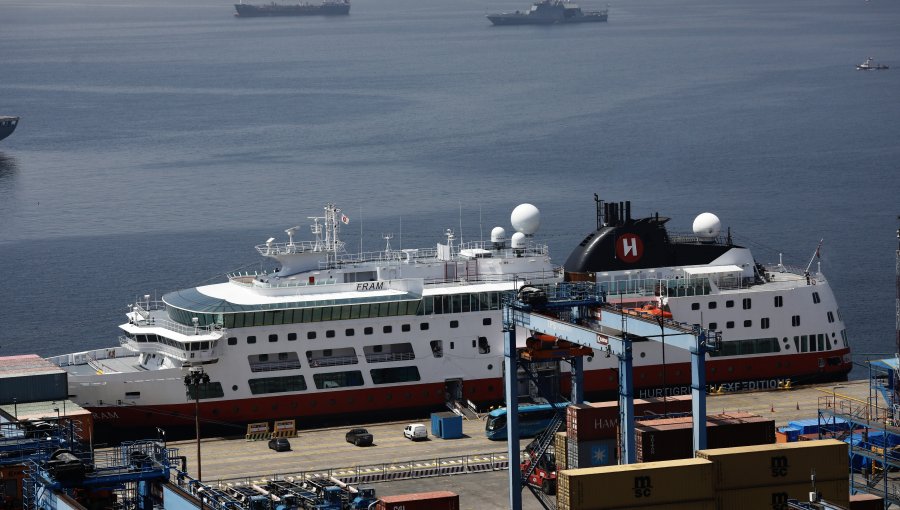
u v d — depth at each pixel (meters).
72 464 196.88
